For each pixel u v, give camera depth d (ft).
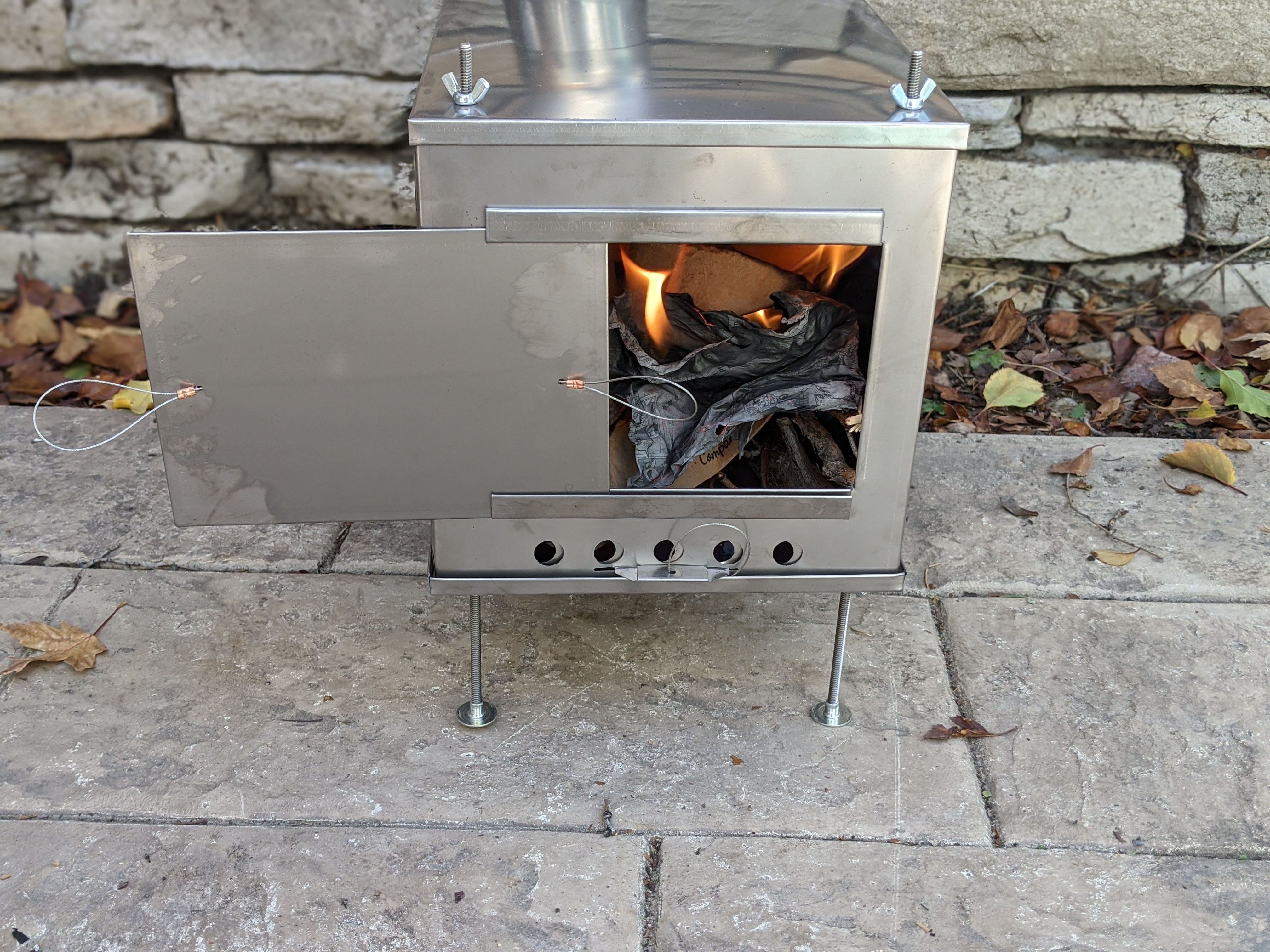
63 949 4.25
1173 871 4.66
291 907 4.42
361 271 4.14
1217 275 8.70
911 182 4.14
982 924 4.42
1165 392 8.04
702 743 5.24
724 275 5.08
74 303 9.26
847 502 4.74
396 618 6.00
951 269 8.97
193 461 4.42
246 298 4.14
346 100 8.99
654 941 4.34
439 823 4.81
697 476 5.24
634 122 3.98
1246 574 6.29
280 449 4.43
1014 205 8.62
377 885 4.52
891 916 4.45
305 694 5.48
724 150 4.05
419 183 4.06
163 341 4.18
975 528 6.68
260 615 5.99
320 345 4.25
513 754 5.16
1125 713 5.43
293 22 8.70
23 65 8.76
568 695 5.51
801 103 4.25
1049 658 5.76
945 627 5.98
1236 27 7.82
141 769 5.02
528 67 4.73
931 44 8.11
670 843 4.75
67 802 4.85
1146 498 6.96
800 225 4.17
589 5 5.74
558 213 4.08
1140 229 8.62
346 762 5.09
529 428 4.49
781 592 5.47
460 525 4.74
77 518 6.66
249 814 4.82
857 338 4.98
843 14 5.70
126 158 9.19
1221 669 5.68
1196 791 5.02
